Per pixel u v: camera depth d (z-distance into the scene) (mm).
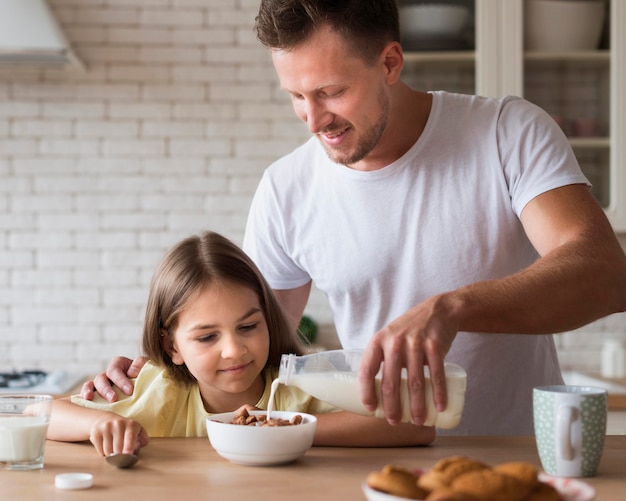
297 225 1796
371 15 1426
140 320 3457
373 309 1758
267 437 1205
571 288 1235
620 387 2877
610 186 3158
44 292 3447
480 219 1645
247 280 1625
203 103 3467
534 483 913
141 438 1349
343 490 1085
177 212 3461
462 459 951
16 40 3041
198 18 3467
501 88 3123
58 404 1468
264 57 3477
